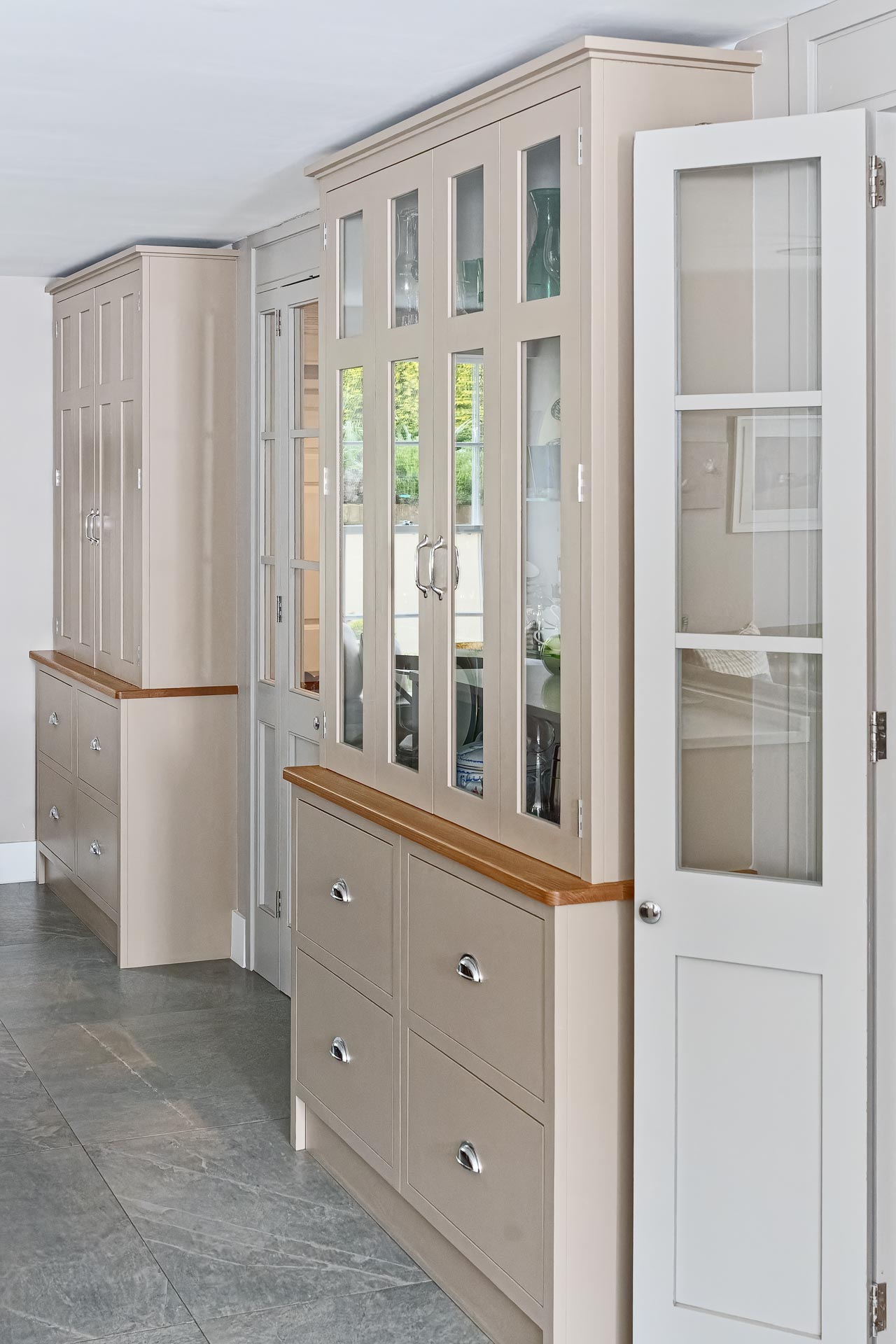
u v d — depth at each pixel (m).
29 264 5.30
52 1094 3.74
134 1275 2.84
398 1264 2.92
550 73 2.38
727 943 2.30
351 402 3.23
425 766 2.95
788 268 2.22
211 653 4.84
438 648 2.86
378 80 2.80
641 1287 2.39
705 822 2.35
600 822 2.38
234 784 4.91
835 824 2.22
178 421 4.69
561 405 2.40
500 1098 2.55
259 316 4.55
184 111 3.03
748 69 2.46
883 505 2.22
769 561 2.27
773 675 2.28
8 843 5.88
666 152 2.24
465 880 2.65
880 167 2.15
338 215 3.24
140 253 4.57
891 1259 2.31
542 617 2.51
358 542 3.21
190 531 4.75
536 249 2.47
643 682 2.32
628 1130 2.44
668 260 2.25
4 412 5.65
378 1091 3.03
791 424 2.24
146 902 4.83
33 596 5.80
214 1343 2.60
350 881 3.15
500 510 2.61
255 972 4.80
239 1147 3.46
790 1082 2.29
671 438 2.28
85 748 5.17
